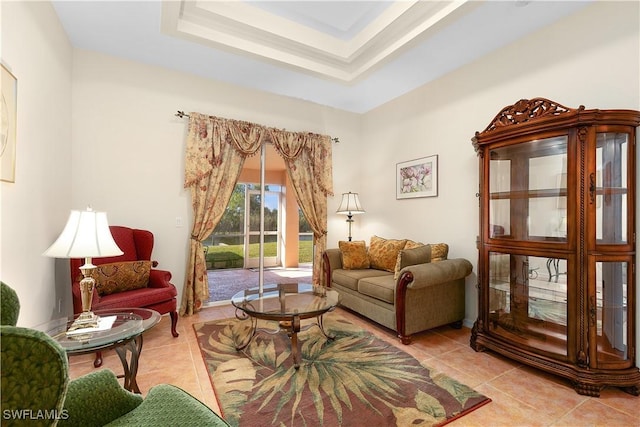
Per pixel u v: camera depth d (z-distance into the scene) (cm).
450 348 256
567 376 194
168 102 343
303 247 452
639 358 199
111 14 247
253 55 307
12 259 174
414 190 381
